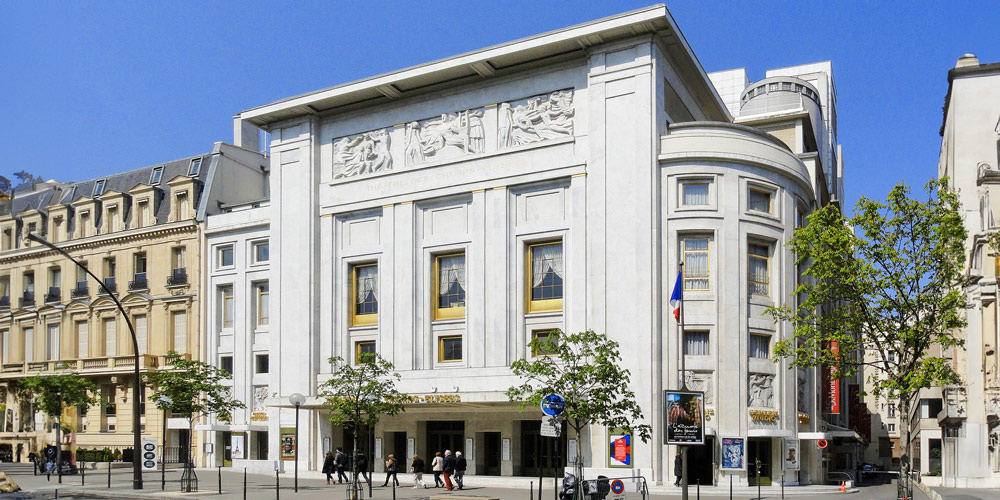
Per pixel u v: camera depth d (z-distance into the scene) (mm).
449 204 45219
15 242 65062
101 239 58469
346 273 47750
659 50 41062
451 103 45969
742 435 38438
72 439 48750
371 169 47906
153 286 55688
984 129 58969
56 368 53719
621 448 38312
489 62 43469
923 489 40000
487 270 43094
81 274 59906
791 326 41281
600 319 39844
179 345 54562
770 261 41375
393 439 45406
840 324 31969
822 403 49750
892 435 99312
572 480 26938
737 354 38938
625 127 40562
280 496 32438
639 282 39219
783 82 70688
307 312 47938
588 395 29141
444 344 44688
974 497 34406
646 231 39406
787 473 40000
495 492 34969
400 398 35688
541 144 42656
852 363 32219
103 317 57938
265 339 50812
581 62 42688
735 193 40062
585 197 41219
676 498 32688
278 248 49938
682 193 40094
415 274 45250
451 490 36125
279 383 48719
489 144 44469
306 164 49438
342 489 35969
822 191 59375
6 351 63531
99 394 56938
